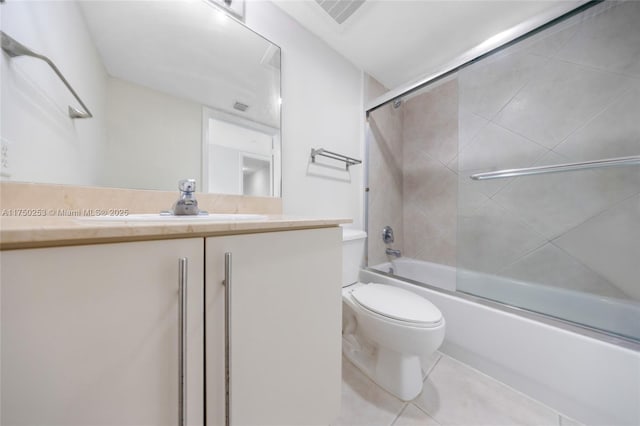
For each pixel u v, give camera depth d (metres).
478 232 1.53
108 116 0.75
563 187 1.26
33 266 0.28
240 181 1.05
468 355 1.08
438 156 1.90
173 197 0.86
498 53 1.27
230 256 0.43
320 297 0.60
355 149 1.67
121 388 0.34
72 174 0.68
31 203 0.61
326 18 1.26
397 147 2.08
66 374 0.30
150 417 0.36
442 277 1.83
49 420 0.29
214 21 0.98
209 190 0.96
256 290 0.47
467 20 1.26
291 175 1.28
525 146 1.38
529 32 1.13
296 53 1.29
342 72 1.56
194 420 0.40
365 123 1.74
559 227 1.26
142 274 0.35
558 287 1.25
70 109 0.68
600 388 0.76
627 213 1.08
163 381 0.37
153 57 0.84
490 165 1.50
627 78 1.08
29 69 0.61
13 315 0.27
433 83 1.48
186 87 0.91
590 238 1.17
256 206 1.09
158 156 0.84
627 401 0.71
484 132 1.53
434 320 0.83
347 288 1.22
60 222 0.41
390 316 0.86
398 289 1.12
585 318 0.96
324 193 1.46
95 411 0.32
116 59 0.77
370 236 1.79
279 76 1.18
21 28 0.59
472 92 1.57
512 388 0.94
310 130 1.37
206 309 0.41
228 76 1.02
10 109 0.58
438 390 0.93
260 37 1.12
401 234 2.11
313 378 0.59
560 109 1.27
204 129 0.95
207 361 0.42
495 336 0.99
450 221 1.83
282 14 1.22
